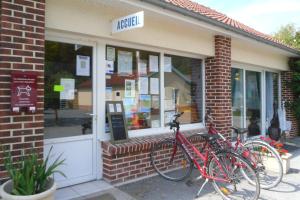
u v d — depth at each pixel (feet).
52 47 15.15
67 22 14.74
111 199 14.28
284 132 31.71
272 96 34.60
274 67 32.12
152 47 19.54
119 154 16.51
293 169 20.07
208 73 23.58
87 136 16.35
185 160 17.87
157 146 18.21
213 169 14.61
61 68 15.51
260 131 31.73
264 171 16.75
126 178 16.89
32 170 10.98
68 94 15.75
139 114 19.30
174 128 19.06
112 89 17.70
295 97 35.14
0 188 10.64
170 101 21.43
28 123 12.69
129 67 18.67
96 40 16.65
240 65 28.40
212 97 23.30
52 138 15.07
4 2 12.10
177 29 20.26
